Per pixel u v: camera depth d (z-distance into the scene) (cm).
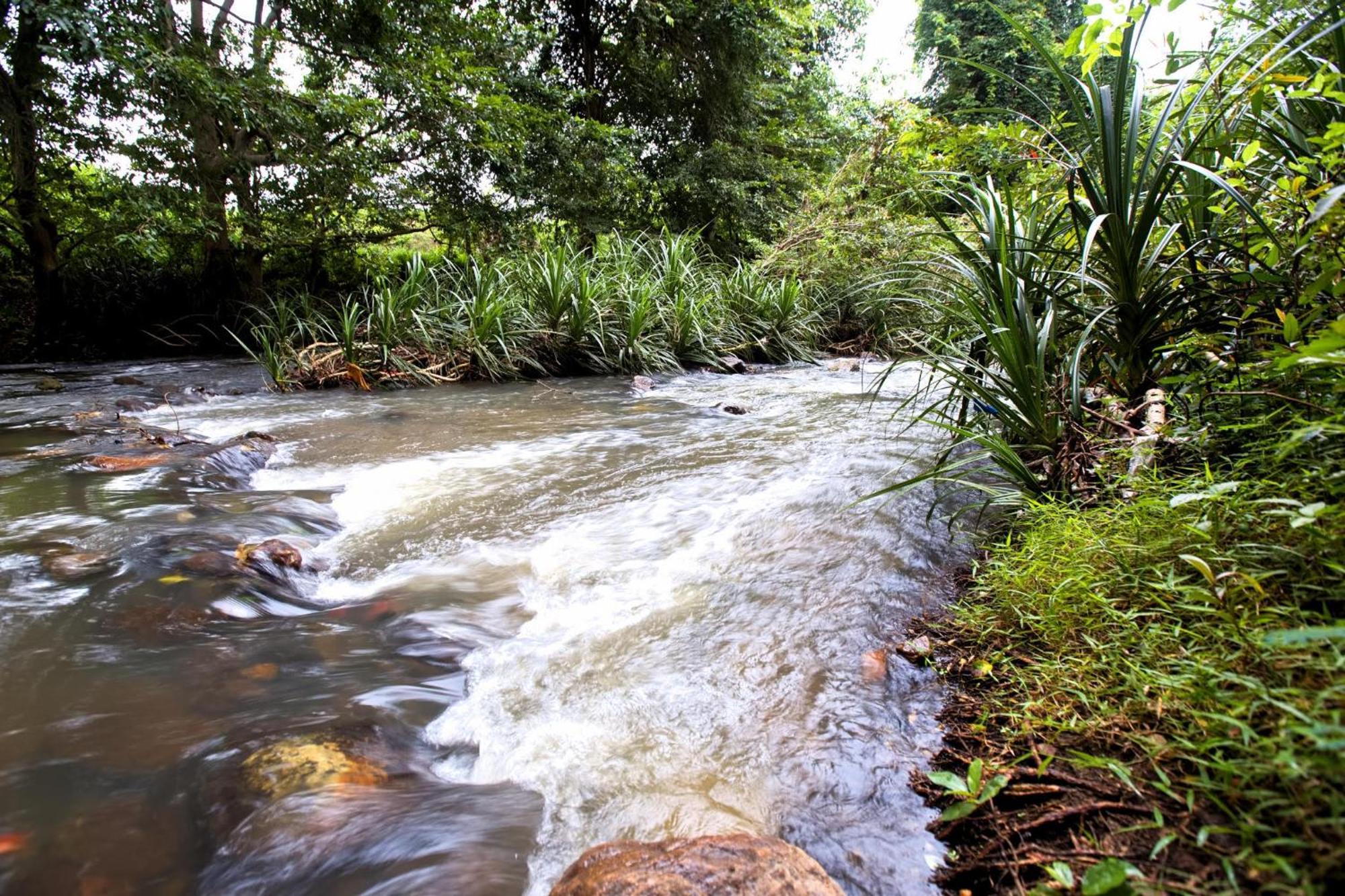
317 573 224
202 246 948
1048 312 216
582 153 1096
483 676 164
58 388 579
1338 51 180
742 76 1298
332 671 165
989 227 234
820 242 933
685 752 136
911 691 150
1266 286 178
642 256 896
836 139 1471
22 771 127
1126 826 97
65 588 197
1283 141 202
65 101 695
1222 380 188
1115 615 136
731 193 1266
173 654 169
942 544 227
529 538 251
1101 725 115
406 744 139
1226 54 219
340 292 1009
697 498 289
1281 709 95
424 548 244
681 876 95
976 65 250
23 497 280
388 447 386
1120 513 168
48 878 104
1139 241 206
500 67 1020
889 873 105
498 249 987
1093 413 212
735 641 176
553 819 119
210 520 254
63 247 874
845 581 206
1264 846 83
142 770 128
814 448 362
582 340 698
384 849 110
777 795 124
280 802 117
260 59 753
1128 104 233
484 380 659
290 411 493
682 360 764
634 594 205
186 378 672
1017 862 100
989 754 124
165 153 738
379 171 886
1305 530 120
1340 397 141
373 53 832
